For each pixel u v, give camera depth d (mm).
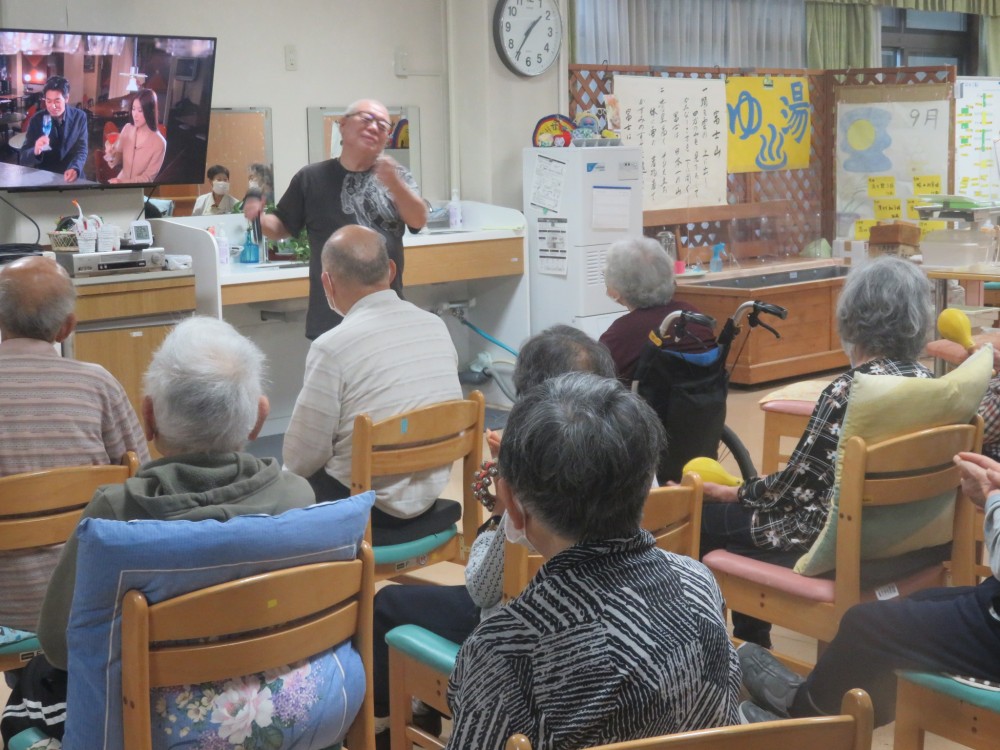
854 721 1179
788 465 2344
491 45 5988
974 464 1953
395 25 5879
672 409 2867
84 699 1473
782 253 7539
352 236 2725
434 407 2568
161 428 1666
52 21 4727
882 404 2127
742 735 1115
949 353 3102
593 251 5844
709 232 7367
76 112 4539
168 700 1488
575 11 6457
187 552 1441
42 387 2197
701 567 1316
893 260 2357
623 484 1218
